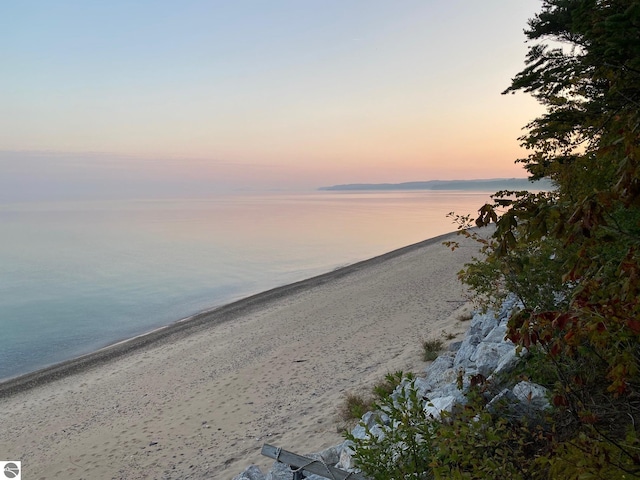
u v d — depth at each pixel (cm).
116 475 891
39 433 1216
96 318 2775
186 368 1595
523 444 307
